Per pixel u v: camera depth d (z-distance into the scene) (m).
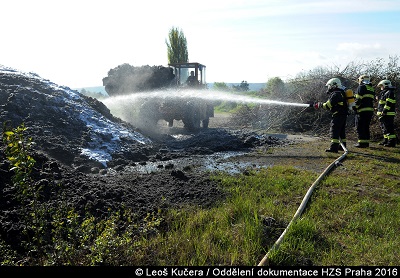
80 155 7.22
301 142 11.03
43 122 7.89
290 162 7.98
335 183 6.09
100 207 4.42
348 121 12.81
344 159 8.27
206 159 8.34
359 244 3.71
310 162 7.97
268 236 3.83
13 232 3.58
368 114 9.78
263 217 4.15
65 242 3.32
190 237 3.77
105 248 3.28
